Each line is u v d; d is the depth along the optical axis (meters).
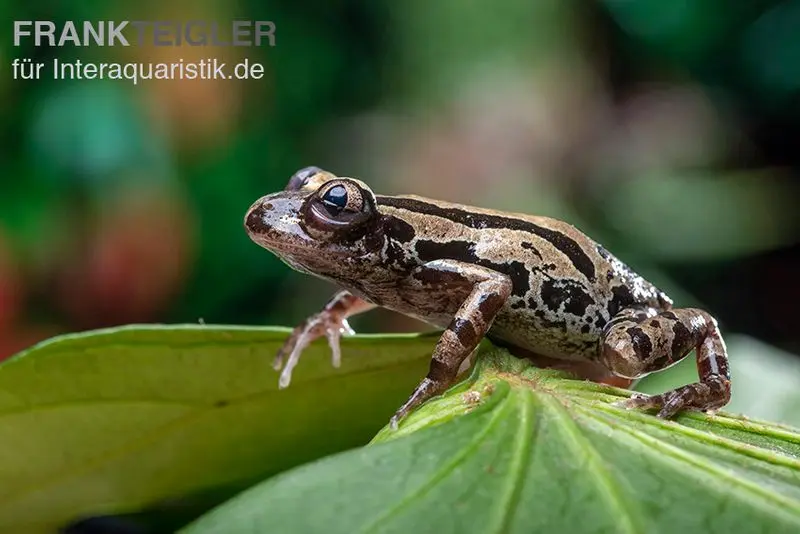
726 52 0.42
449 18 0.33
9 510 0.21
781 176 0.40
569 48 0.36
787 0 0.40
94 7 0.28
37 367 0.20
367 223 0.21
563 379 0.19
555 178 0.35
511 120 0.33
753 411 0.22
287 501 0.17
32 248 0.28
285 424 0.20
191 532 0.17
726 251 0.37
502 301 0.20
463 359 0.20
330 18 0.32
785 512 0.18
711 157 0.40
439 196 0.32
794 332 0.39
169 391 0.20
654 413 0.19
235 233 0.30
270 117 0.31
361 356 0.20
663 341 0.21
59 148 0.28
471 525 0.17
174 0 0.28
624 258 0.36
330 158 0.32
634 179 0.38
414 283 0.21
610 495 0.18
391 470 0.18
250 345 0.20
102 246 0.28
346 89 0.33
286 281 0.31
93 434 0.20
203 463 0.21
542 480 0.18
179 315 0.30
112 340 0.20
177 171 0.29
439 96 0.33
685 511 0.17
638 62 0.41
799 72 0.41
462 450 0.18
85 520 0.21
